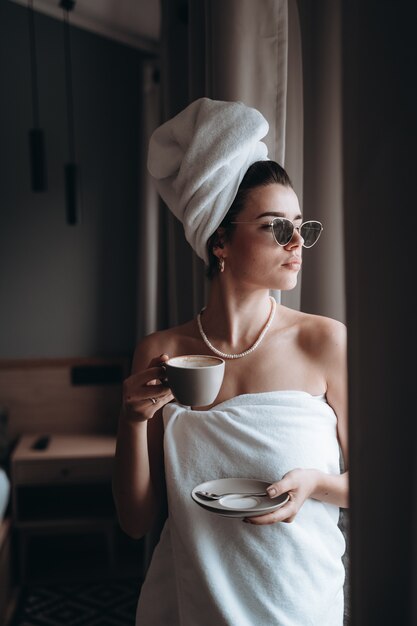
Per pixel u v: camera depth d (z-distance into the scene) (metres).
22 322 3.82
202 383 0.97
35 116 3.74
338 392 1.13
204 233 1.16
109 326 3.88
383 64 0.59
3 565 2.99
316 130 1.36
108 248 3.85
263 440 1.07
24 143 3.74
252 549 1.04
